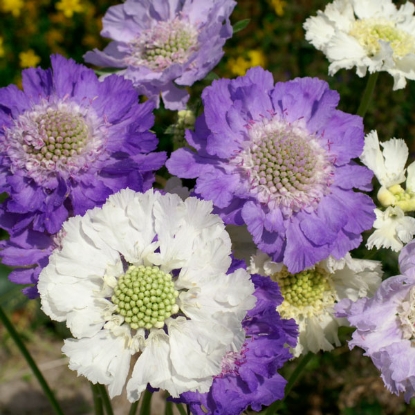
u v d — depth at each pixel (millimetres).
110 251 286
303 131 334
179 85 370
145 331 284
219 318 276
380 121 628
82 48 730
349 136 330
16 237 317
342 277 356
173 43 382
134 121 330
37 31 732
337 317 341
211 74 385
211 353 272
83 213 313
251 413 538
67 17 727
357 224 321
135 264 289
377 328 309
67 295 279
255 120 331
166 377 274
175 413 555
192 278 283
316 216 323
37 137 323
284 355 293
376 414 525
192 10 390
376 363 309
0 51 674
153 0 387
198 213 283
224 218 317
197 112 374
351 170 329
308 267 316
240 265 294
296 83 339
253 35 695
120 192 286
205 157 326
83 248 284
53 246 319
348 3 401
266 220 318
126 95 336
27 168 322
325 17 400
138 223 287
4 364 618
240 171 326
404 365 307
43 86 342
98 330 280
